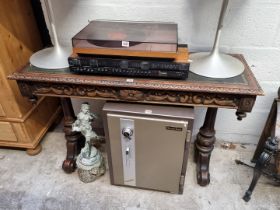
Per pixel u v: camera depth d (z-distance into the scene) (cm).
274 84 130
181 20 117
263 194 125
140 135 104
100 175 134
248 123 147
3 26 112
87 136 117
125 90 97
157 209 120
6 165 143
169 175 117
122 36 98
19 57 125
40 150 151
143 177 121
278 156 115
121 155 113
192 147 156
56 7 121
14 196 126
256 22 113
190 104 98
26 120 135
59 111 171
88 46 92
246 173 137
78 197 125
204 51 124
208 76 97
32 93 105
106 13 120
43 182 133
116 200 124
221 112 144
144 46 91
